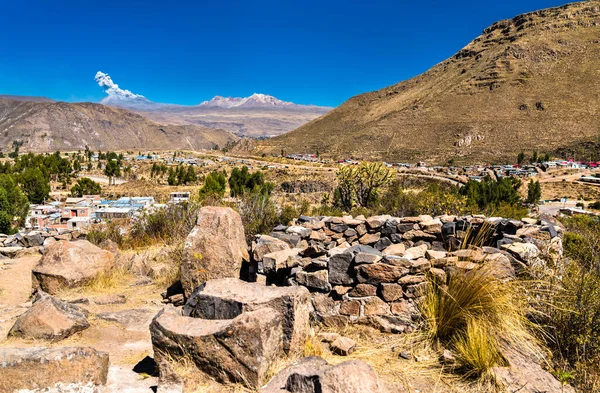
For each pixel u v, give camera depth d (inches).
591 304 155.5
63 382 109.2
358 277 181.6
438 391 129.0
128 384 124.4
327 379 103.0
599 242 196.7
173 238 423.2
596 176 3393.2
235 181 2667.3
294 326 140.0
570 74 7327.8
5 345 155.1
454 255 183.6
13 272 340.8
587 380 135.6
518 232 226.5
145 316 205.6
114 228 484.1
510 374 131.6
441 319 161.6
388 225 265.1
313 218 301.6
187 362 121.6
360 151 6486.2
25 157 4220.0
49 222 1866.4
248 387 115.0
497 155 5147.6
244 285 160.2
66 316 173.0
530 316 167.2
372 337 169.0
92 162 6870.1
